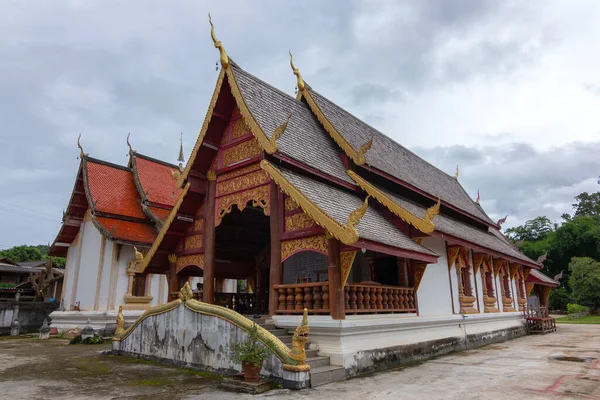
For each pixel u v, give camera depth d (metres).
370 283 10.58
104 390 7.59
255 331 8.35
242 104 10.95
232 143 12.17
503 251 19.11
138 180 25.80
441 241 15.20
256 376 7.73
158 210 25.25
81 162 24.56
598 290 44.12
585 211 87.56
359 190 12.70
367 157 13.54
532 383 8.19
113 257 21.84
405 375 9.14
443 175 24.53
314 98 14.40
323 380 8.12
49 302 25.08
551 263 66.50
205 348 9.54
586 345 16.17
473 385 7.99
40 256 67.88
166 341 10.81
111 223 22.94
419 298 12.74
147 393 7.32
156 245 13.24
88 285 22.39
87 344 17.20
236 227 14.98
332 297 9.16
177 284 13.56
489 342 17.42
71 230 24.72
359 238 8.62
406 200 15.34
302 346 7.86
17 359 12.12
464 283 16.67
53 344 17.23
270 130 10.97
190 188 12.62
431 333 13.08
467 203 23.31
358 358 9.28
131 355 12.11
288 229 10.42
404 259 12.33
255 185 11.38
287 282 14.59
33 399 6.93
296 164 10.45
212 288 12.11
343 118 15.74
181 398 6.94
